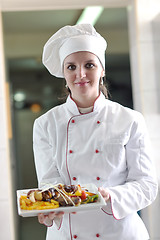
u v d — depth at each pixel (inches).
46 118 67.1
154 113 125.2
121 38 201.8
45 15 167.0
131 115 63.7
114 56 218.5
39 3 125.3
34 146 68.9
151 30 124.6
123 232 61.6
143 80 125.1
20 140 227.9
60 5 127.1
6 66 202.8
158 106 125.0
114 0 127.6
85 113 64.1
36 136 68.3
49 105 246.4
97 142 62.2
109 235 61.7
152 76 125.0
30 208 53.4
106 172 61.8
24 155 225.3
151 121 125.1
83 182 62.8
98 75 62.4
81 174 62.8
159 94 124.6
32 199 54.6
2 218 125.4
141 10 124.9
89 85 61.7
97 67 62.1
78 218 62.6
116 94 244.5
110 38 201.8
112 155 61.7
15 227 161.3
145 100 125.2
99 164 61.9
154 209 122.3
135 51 128.3
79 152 62.9
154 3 124.8
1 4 124.3
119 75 246.2
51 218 53.7
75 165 62.8
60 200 54.4
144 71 125.0
